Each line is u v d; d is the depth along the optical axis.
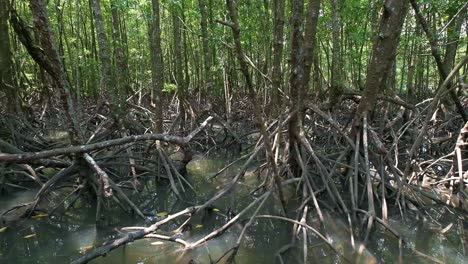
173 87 12.62
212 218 6.02
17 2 15.59
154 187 7.78
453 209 6.23
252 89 4.37
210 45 13.90
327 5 13.37
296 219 5.77
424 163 7.76
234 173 8.66
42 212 6.23
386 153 6.34
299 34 6.29
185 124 11.42
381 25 5.93
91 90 18.25
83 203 6.48
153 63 8.49
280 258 4.69
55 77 5.52
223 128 11.84
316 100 12.14
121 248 5.05
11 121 9.54
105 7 15.49
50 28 5.27
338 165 6.76
